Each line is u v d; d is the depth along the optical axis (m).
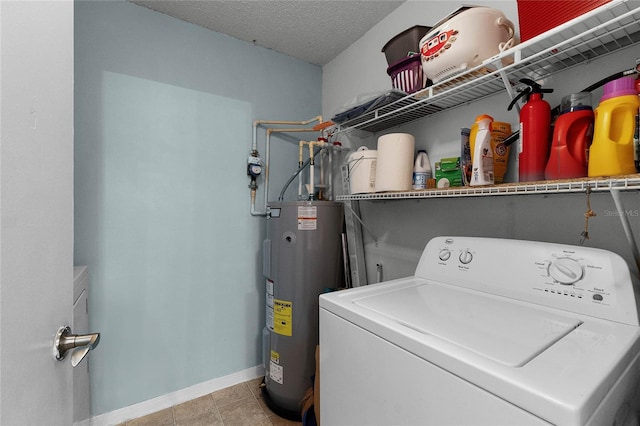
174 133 1.82
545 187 0.80
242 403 1.82
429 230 1.52
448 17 1.03
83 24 1.55
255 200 2.12
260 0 1.67
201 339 1.91
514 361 0.53
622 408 0.54
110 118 1.63
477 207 1.30
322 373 0.95
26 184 0.38
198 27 1.90
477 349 0.58
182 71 1.84
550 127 0.92
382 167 1.36
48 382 0.46
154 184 1.76
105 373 1.62
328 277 1.80
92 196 1.58
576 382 0.47
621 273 0.73
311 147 2.11
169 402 1.79
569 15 0.75
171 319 1.81
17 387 0.36
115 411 1.64
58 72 0.50
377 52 1.88
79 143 1.54
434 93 1.20
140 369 1.72
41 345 0.43
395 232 1.73
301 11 1.77
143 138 1.72
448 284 1.09
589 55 0.95
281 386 1.75
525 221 1.14
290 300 1.75
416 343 0.63
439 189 1.11
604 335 0.64
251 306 2.10
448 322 0.72
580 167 0.81
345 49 2.18
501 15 0.99
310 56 2.29
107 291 1.62
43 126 0.44
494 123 1.08
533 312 0.79
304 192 2.34
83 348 0.54
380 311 0.80
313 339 1.75
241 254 2.07
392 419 0.68
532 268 0.89
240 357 2.05
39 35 0.43
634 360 0.60
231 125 2.03
